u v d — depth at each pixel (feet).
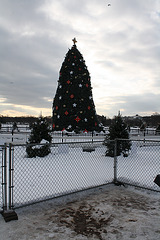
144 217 11.78
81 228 10.39
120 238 9.52
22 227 10.38
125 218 11.62
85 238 9.46
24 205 12.29
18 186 15.92
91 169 22.36
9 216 11.11
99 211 12.52
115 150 18.66
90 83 61.11
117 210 12.71
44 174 19.65
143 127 112.47
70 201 14.12
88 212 12.34
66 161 26.16
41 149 28.73
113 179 18.72
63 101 57.41
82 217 11.65
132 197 15.16
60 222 10.99
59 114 57.16
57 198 14.40
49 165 22.16
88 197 15.01
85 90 58.49
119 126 31.27
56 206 13.19
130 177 19.76
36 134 30.48
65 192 14.70
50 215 11.84
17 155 29.19
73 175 19.62
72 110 56.34
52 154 30.86
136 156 31.40
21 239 9.27
